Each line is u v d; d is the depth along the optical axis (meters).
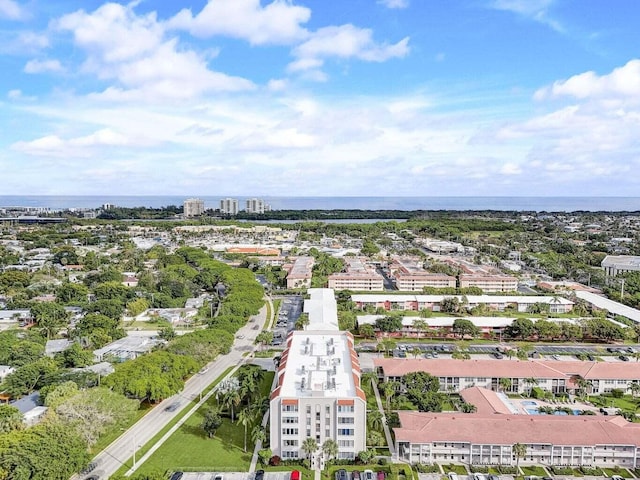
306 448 152.75
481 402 182.75
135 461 153.00
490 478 147.88
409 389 195.00
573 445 154.38
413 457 156.88
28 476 125.06
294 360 192.12
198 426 176.38
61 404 159.62
